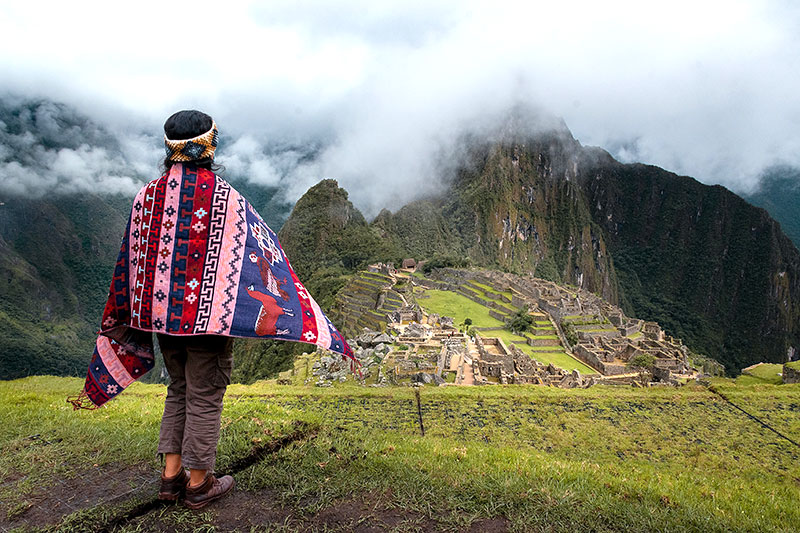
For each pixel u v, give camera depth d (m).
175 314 3.38
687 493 6.13
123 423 6.45
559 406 16.02
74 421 6.57
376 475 4.54
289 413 7.37
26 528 3.48
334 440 5.57
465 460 6.28
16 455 4.83
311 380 24.56
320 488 4.18
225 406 7.58
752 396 17.22
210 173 3.58
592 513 4.18
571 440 13.33
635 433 13.91
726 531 4.29
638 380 44.94
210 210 3.47
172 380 3.75
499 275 103.94
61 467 4.53
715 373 75.31
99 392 3.68
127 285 3.58
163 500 3.80
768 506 5.93
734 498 6.37
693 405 16.44
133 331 3.75
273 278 3.74
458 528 3.74
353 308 75.00
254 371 69.88
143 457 4.76
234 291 3.47
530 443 13.02
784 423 14.80
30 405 8.33
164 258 3.39
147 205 3.44
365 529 3.64
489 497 4.22
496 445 12.74
